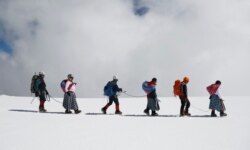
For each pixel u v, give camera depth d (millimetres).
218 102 17781
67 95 18375
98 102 26547
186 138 10781
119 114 18750
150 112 20766
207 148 9312
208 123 14578
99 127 13031
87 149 9156
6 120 14906
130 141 10242
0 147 9359
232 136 11164
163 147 9422
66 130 12219
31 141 10172
